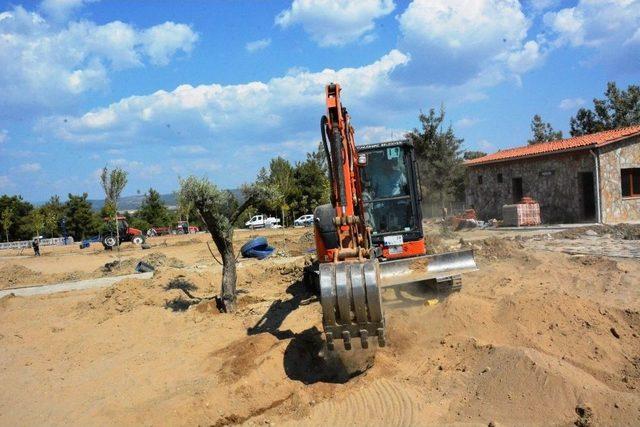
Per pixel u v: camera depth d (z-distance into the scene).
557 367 6.18
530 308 8.17
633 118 42.72
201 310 12.09
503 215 27.48
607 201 25.08
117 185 28.56
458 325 8.19
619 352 7.16
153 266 22.42
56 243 59.94
